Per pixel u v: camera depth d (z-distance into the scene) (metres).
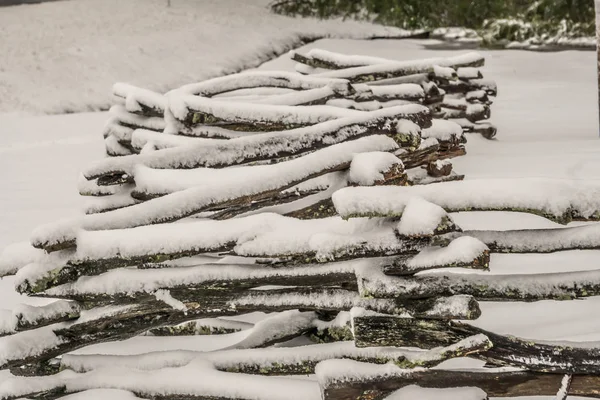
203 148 7.12
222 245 5.80
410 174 9.42
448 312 5.28
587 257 7.96
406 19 30.59
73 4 29.50
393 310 5.44
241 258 6.16
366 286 5.42
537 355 5.30
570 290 5.45
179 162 7.08
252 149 7.11
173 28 27.34
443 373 5.46
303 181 6.31
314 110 8.70
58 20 27.22
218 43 26.38
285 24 29.33
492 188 5.46
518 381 5.41
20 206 11.73
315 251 5.64
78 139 16.77
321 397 5.70
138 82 22.88
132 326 6.18
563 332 6.56
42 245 5.87
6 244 10.00
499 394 5.46
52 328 6.16
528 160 11.78
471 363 5.98
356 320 5.48
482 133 13.60
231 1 32.00
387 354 5.55
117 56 24.38
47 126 18.50
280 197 6.86
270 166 6.30
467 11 29.78
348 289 5.83
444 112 13.77
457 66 13.20
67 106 20.86
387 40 28.25
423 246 5.45
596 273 5.49
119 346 6.77
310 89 10.73
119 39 25.78
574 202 5.36
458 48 26.30
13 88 21.66
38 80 22.34
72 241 5.95
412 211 5.36
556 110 16.23
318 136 7.16
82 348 6.76
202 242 5.80
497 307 7.11
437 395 5.41
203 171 6.77
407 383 5.48
